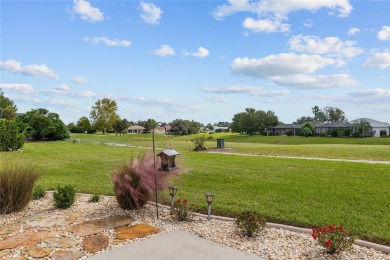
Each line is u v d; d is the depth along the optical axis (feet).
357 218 17.38
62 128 138.31
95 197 21.61
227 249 12.84
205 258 11.93
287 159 51.55
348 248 12.44
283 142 156.76
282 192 24.72
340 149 73.97
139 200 19.04
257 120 264.93
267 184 28.19
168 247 13.03
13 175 19.03
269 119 269.85
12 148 70.38
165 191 24.86
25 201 19.33
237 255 12.23
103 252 12.46
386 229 15.42
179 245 13.28
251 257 12.03
